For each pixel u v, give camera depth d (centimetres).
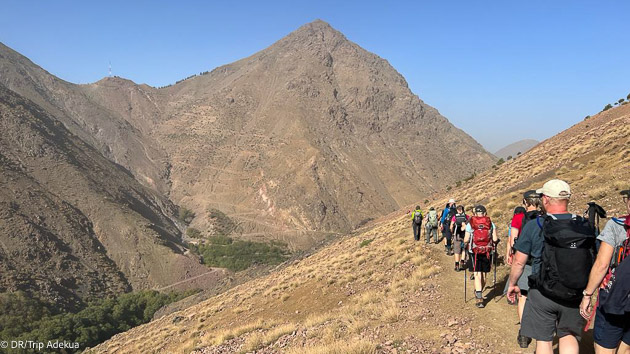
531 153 5084
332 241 5669
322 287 1789
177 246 18025
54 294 11638
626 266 368
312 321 1170
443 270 1267
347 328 962
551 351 409
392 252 1850
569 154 2741
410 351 688
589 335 571
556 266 387
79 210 16975
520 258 450
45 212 15262
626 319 382
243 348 1166
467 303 895
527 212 610
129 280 14725
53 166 19125
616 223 376
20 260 12444
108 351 2917
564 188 418
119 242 16300
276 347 1048
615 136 2498
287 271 3544
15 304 9869
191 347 1614
